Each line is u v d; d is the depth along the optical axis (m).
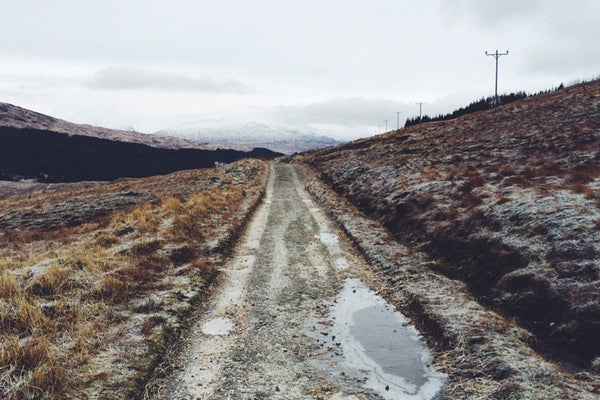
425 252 12.76
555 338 7.06
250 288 10.88
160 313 8.48
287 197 28.56
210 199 22.50
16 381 5.45
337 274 12.06
